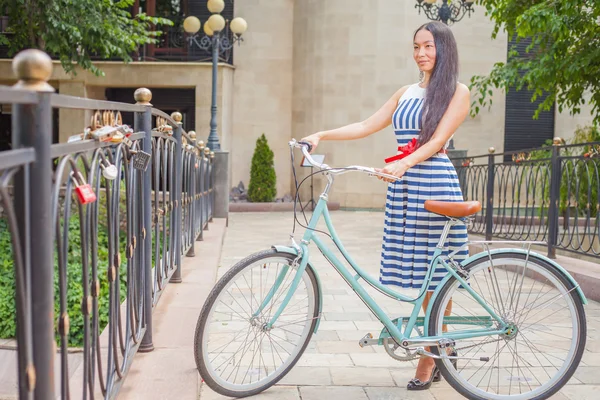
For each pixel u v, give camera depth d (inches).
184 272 205.8
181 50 569.6
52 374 55.1
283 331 111.8
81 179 65.9
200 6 569.0
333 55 537.6
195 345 100.3
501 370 119.0
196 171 276.2
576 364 106.1
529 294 109.1
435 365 112.3
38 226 52.9
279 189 577.6
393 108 119.7
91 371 75.7
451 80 110.0
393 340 107.2
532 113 582.2
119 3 424.5
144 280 120.8
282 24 574.6
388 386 114.2
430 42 110.5
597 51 290.8
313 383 114.9
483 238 304.0
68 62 416.2
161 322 142.3
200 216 290.7
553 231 231.5
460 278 105.5
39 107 52.2
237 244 319.3
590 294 196.1
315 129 550.6
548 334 121.7
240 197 557.6
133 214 106.0
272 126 577.0
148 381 105.7
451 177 112.0
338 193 537.6
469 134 572.1
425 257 110.3
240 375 113.4
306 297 114.1
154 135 137.0
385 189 534.9
